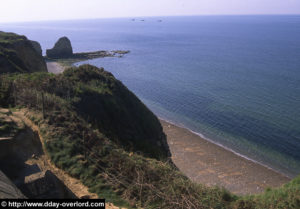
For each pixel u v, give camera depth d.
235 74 82.31
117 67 94.50
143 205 11.53
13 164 11.21
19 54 49.38
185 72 86.50
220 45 155.88
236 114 49.69
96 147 14.74
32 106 17.55
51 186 10.30
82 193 11.54
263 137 40.44
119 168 13.40
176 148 36.41
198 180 28.70
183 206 11.76
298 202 13.48
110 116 23.14
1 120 12.83
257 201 13.82
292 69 88.00
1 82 21.08
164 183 13.05
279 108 52.41
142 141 22.88
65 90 22.61
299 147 37.31
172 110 52.94
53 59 101.62
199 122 46.69
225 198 13.58
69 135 14.84
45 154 13.47
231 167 31.92
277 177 30.30
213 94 62.47
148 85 71.19
